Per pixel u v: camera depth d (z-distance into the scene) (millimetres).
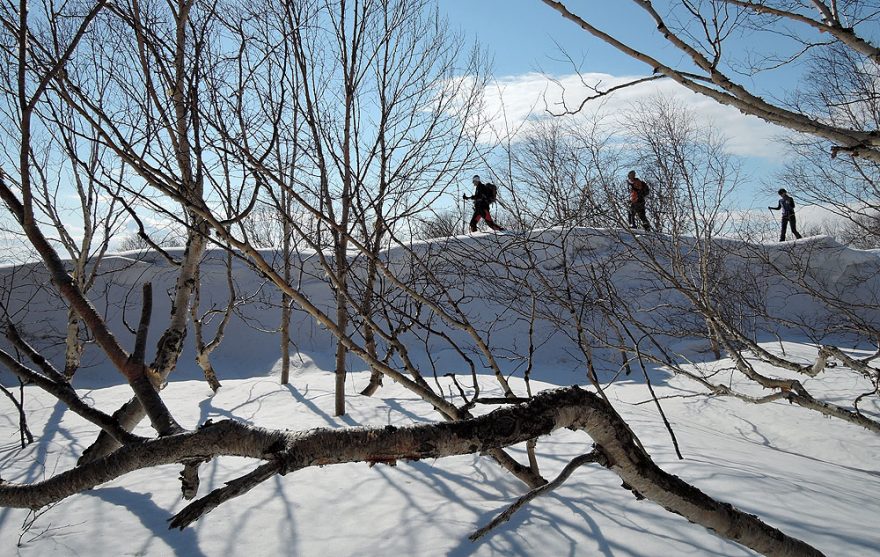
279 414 7859
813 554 2463
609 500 4535
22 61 2273
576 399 2064
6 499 2244
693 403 10172
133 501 4906
